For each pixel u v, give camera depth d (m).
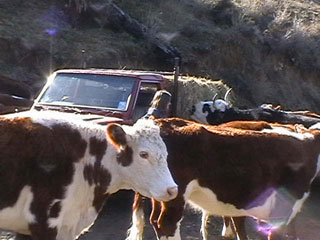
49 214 5.28
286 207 7.45
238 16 27.78
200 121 11.77
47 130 5.35
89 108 9.15
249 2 30.91
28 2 20.80
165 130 7.17
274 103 25.28
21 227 5.30
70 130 5.50
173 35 23.67
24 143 5.18
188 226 9.18
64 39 19.34
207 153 7.12
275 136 7.52
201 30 25.08
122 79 9.51
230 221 8.80
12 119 5.29
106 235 8.27
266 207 7.34
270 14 30.88
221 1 28.20
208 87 12.34
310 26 32.41
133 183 5.57
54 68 17.91
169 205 7.02
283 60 28.08
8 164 5.08
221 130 7.49
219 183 7.14
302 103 27.00
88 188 5.57
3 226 5.26
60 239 5.43
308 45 29.41
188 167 7.05
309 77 28.48
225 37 25.42
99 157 5.59
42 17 20.06
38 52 18.02
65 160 5.36
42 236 5.26
